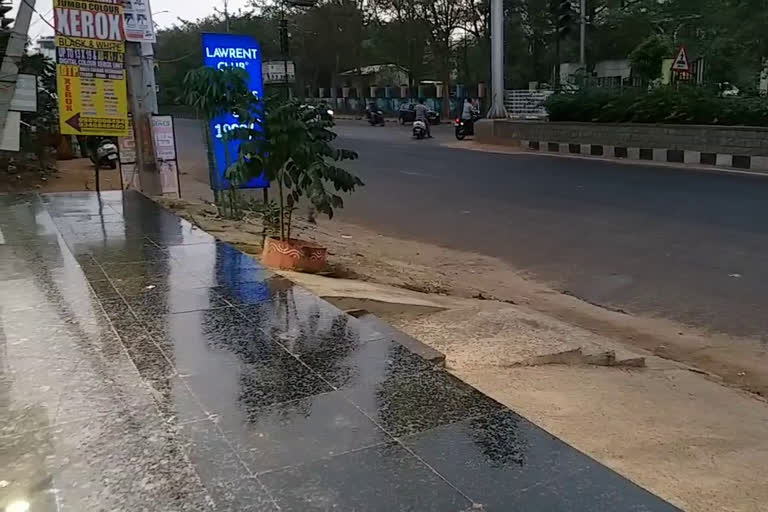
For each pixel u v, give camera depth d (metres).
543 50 33.91
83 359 3.00
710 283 6.01
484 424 2.36
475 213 9.71
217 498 1.93
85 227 6.25
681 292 5.82
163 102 54.88
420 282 6.17
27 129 15.20
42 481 2.02
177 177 10.53
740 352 4.55
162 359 2.99
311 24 44.34
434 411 2.47
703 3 22.59
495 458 2.12
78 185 13.91
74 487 1.99
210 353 3.07
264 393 2.63
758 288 5.80
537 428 2.34
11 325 3.45
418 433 2.30
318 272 5.98
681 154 14.90
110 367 2.90
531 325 4.79
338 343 3.19
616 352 4.35
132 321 3.52
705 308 5.40
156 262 4.85
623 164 14.87
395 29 39.81
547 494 1.92
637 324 5.14
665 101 15.57
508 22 32.78
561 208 9.70
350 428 2.34
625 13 29.08
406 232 8.78
